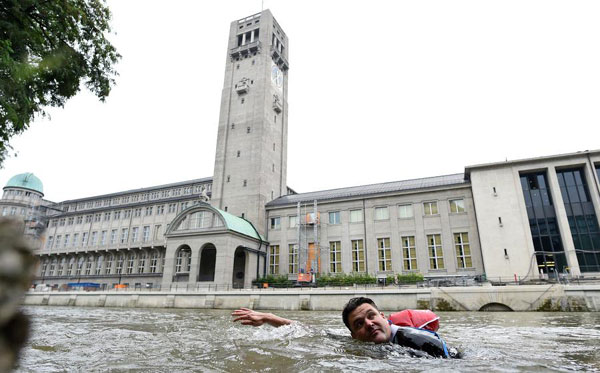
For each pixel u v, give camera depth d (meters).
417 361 3.34
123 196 68.00
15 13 8.51
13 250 0.61
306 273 42.69
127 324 8.93
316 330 5.46
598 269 31.72
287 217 46.66
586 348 4.33
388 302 24.44
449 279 32.25
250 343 4.51
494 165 36.62
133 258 58.28
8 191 65.12
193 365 3.24
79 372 2.98
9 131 8.52
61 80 10.27
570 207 34.41
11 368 0.57
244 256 44.66
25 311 0.61
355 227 42.75
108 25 11.24
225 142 52.28
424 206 40.09
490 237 34.81
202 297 29.83
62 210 72.75
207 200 50.66
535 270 32.38
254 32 57.94
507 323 10.64
